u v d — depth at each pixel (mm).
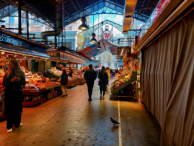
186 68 2271
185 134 2121
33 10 12484
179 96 2412
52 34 13719
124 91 8203
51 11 14195
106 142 3258
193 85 2031
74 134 3654
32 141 3301
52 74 12234
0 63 7312
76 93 10109
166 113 2766
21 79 4098
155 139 3383
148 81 5289
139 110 5809
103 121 4562
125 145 3123
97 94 9766
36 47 8406
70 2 14344
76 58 16672
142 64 6832
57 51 11328
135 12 15336
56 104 6805
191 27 2229
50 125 4234
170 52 3086
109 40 19625
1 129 3959
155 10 3117
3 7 13125
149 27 3664
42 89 6918
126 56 11625
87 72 7645
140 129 3951
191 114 2004
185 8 2146
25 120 4645
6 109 3738
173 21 2803
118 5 17328
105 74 8164
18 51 6473
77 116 5047
